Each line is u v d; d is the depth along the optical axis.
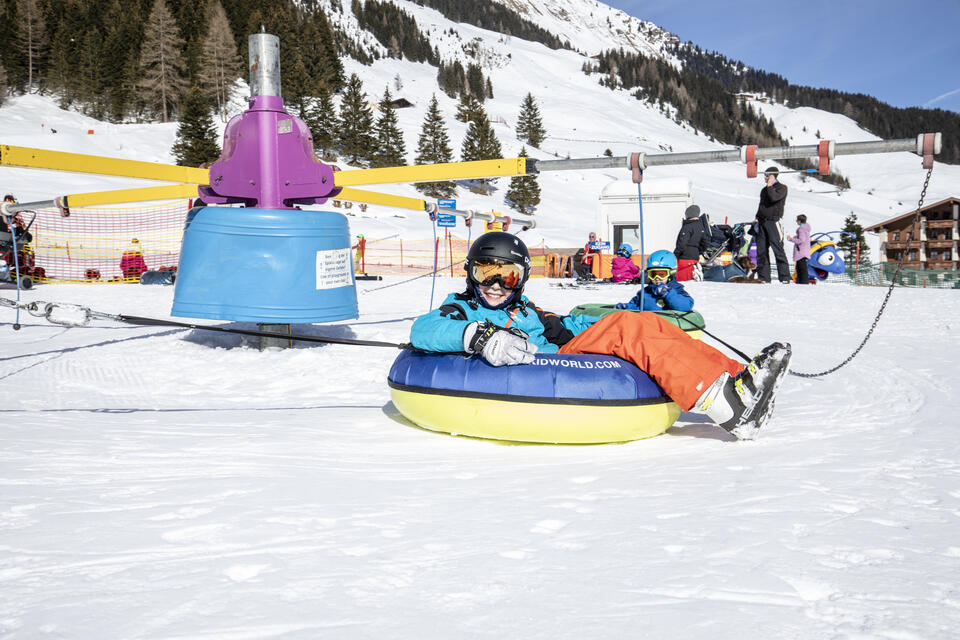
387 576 1.80
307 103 105.75
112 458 3.06
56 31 106.69
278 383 5.50
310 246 6.52
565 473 2.94
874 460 3.04
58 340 7.64
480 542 2.06
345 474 2.90
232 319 6.39
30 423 3.77
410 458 3.23
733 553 1.95
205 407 4.58
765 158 5.05
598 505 2.44
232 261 6.39
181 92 104.31
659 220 21.34
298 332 8.00
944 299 11.66
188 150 75.62
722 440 3.62
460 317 3.87
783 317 10.73
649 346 3.54
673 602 1.65
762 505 2.39
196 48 110.75
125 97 100.81
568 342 3.89
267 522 2.23
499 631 1.50
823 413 4.27
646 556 1.94
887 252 49.81
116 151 75.38
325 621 1.54
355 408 4.57
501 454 3.33
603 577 1.79
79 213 33.88
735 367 3.53
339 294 6.72
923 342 8.00
